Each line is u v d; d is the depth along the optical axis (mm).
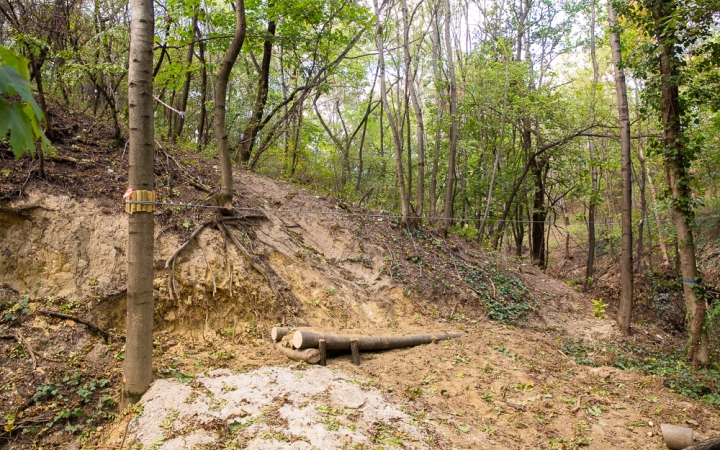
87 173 7281
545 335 10258
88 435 4797
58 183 6816
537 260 16750
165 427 4625
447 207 13156
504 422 5867
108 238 6582
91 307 6047
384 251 10117
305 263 8602
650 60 9703
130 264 5078
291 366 6098
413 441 4949
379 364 6879
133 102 5066
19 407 4836
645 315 14406
